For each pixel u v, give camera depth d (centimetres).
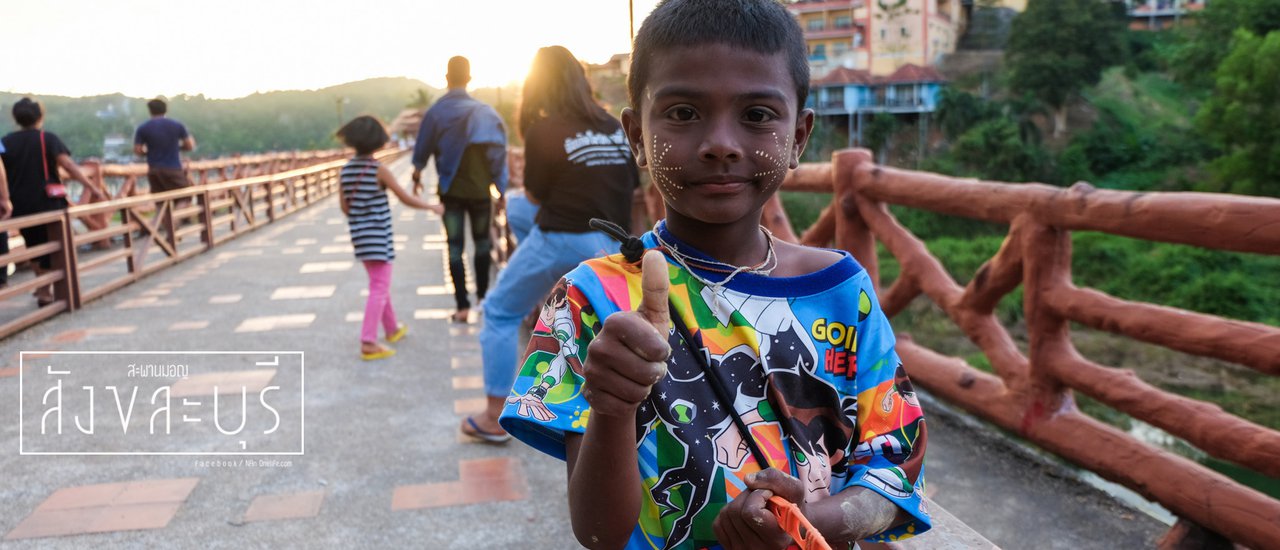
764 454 93
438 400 421
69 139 8581
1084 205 278
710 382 94
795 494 82
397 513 297
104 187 1021
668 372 94
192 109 18350
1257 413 762
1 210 592
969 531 174
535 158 326
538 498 308
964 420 380
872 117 5356
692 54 89
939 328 1096
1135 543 267
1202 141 4053
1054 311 299
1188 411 249
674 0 94
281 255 960
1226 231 228
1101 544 266
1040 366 308
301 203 1741
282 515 295
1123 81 5066
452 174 559
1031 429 310
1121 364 960
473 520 292
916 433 101
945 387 365
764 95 89
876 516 93
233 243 1086
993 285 330
